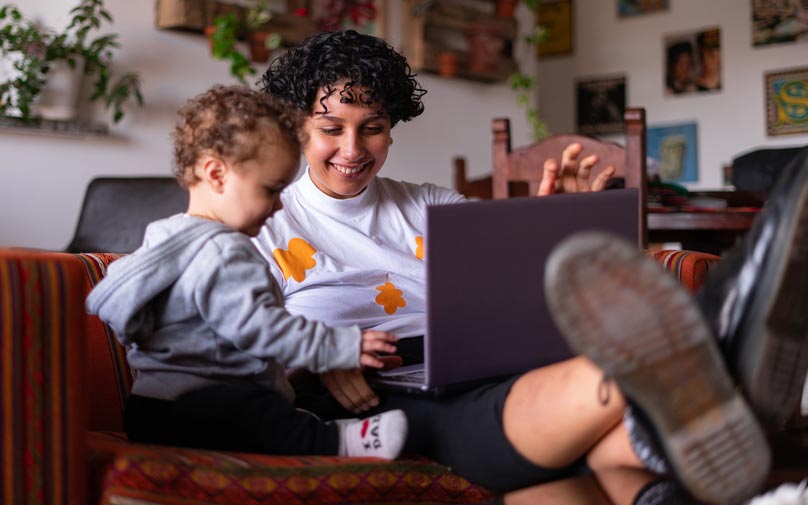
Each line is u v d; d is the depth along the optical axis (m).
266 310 1.27
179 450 1.22
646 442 1.13
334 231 1.72
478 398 1.33
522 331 1.33
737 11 6.58
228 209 1.35
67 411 1.15
